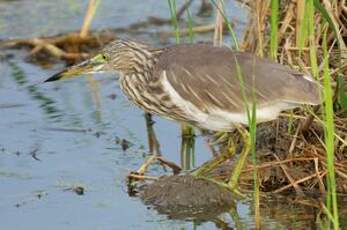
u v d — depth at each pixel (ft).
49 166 42.42
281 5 43.62
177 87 38.40
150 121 47.73
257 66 37.47
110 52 41.22
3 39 57.77
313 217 36.73
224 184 38.73
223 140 44.39
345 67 40.78
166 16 60.75
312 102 36.06
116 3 63.26
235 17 57.88
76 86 52.65
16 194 39.65
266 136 41.86
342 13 42.70
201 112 38.29
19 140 45.39
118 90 51.96
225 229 36.22
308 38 41.65
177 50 39.50
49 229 36.45
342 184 38.29
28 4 63.10
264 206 37.81
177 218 37.37
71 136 45.88
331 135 32.76
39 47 56.49
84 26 57.06
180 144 44.80
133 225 36.73
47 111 48.93
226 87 37.58
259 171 39.60
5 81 52.85
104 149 44.32
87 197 39.34
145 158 43.16
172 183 39.04
